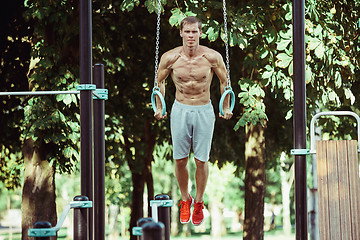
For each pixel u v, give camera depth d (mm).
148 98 15867
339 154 6840
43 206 12344
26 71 14383
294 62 7203
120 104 15789
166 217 6523
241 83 11992
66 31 12086
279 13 11633
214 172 41125
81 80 6930
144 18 14797
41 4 11672
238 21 11164
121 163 16578
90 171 6773
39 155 12305
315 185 22938
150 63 15359
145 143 18188
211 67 6785
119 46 14812
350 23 12742
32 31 13320
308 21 11477
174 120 6777
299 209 7008
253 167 15758
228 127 17234
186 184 7141
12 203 77125
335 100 12352
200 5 11289
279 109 16062
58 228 5453
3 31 13680
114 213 49156
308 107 13031
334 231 6730
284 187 47094
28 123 11609
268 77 11602
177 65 6734
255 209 15672
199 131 6789
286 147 17484
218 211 51125
